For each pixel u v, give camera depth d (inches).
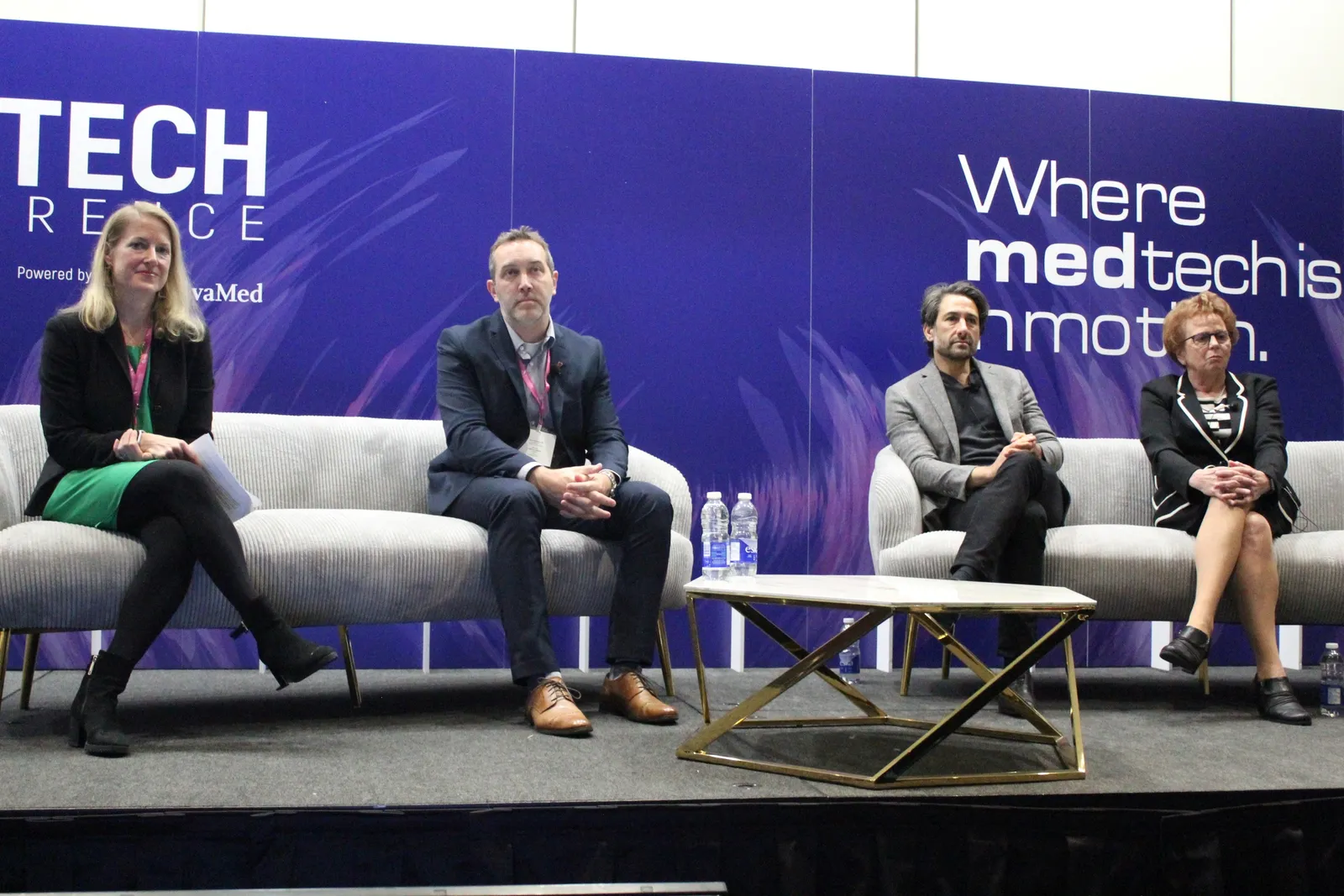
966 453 132.3
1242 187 165.6
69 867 66.3
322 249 147.2
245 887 66.9
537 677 98.9
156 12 155.0
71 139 142.7
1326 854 76.6
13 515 100.7
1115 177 163.0
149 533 90.0
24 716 103.1
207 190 145.0
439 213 149.6
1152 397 130.0
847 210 157.3
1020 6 171.5
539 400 115.5
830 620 154.9
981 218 160.1
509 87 151.2
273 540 98.3
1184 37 173.9
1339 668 122.8
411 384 148.3
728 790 74.3
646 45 164.4
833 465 156.0
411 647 147.1
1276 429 123.3
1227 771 83.3
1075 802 74.2
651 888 67.9
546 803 70.0
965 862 72.7
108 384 97.1
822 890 71.8
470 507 108.0
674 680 135.0
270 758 83.6
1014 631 112.4
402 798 70.9
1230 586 115.3
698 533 152.4
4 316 140.6
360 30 159.0
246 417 123.8
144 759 82.7
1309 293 166.4
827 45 167.6
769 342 155.2
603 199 152.5
